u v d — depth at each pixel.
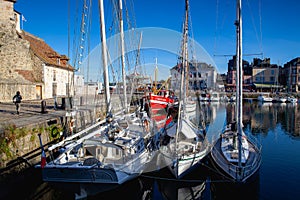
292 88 66.69
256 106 44.41
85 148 7.73
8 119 11.15
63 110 15.28
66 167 6.49
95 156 7.48
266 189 8.98
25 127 9.00
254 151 10.30
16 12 25.77
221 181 8.45
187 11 8.82
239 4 9.07
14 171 8.16
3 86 20.05
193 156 8.45
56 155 9.45
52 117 11.95
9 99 20.52
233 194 8.23
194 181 8.68
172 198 8.29
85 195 6.82
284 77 70.81
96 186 6.69
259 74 70.81
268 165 11.77
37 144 9.64
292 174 10.52
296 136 19.27
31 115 12.79
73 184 6.73
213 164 9.23
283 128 23.00
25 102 20.47
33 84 23.34
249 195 8.27
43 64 25.34
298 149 15.07
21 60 23.20
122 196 7.54
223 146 10.51
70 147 7.62
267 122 26.62
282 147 15.58
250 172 8.23
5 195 7.68
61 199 8.32
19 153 8.54
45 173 6.68
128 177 7.11
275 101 52.25
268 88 68.06
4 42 22.28
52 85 27.08
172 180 8.38
